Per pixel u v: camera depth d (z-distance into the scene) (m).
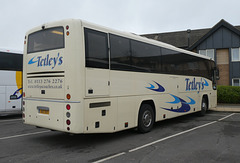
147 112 7.46
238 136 7.06
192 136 7.05
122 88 6.39
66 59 5.33
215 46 21.70
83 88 5.23
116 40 6.30
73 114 5.16
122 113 6.38
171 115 8.72
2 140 6.54
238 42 20.88
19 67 11.39
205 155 5.16
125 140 6.53
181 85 9.45
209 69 12.43
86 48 5.40
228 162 4.71
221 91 17.12
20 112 11.34
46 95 5.82
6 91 10.84
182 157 5.01
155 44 7.94
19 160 4.80
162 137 6.91
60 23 5.55
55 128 5.55
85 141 6.43
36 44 6.24
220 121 10.12
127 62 6.62
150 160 4.81
